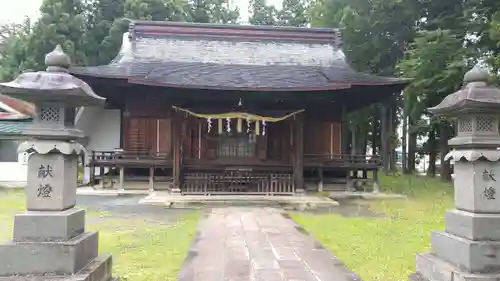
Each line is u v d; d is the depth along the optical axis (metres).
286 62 21.80
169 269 6.42
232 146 19.14
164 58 20.97
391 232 9.60
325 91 17.45
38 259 4.63
